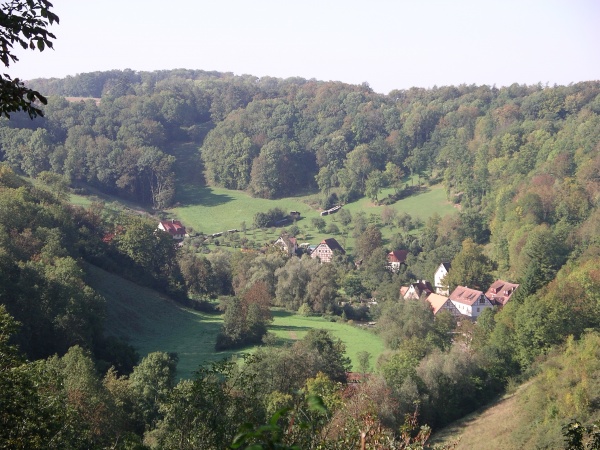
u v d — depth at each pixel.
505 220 115.12
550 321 60.34
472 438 46.81
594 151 128.25
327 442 16.30
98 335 57.59
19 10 12.00
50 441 20.94
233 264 107.75
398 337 69.44
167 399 20.25
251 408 20.52
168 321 80.00
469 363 55.88
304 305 91.19
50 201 93.94
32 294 52.28
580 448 15.60
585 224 100.94
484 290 100.25
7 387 17.83
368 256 123.31
